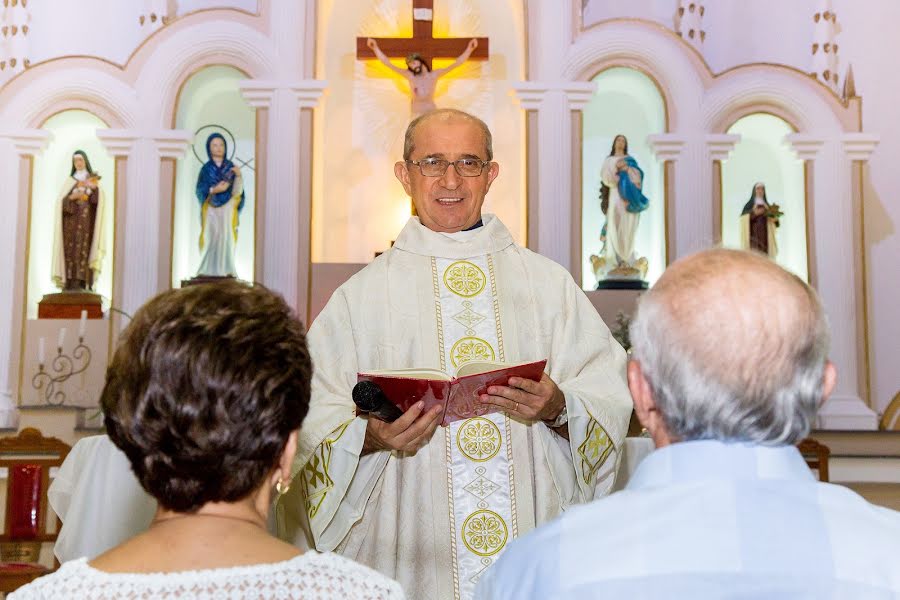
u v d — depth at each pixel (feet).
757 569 4.08
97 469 11.33
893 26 28.19
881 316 27.14
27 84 27.50
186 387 4.12
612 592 4.13
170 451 4.14
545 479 9.36
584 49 27.84
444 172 10.28
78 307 26.05
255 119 27.40
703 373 4.25
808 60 28.63
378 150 28.58
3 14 28.45
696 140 27.50
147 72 27.50
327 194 28.32
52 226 27.96
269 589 4.06
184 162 27.84
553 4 27.91
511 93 27.89
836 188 27.48
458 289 10.10
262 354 4.25
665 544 4.17
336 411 9.16
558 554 4.28
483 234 10.42
